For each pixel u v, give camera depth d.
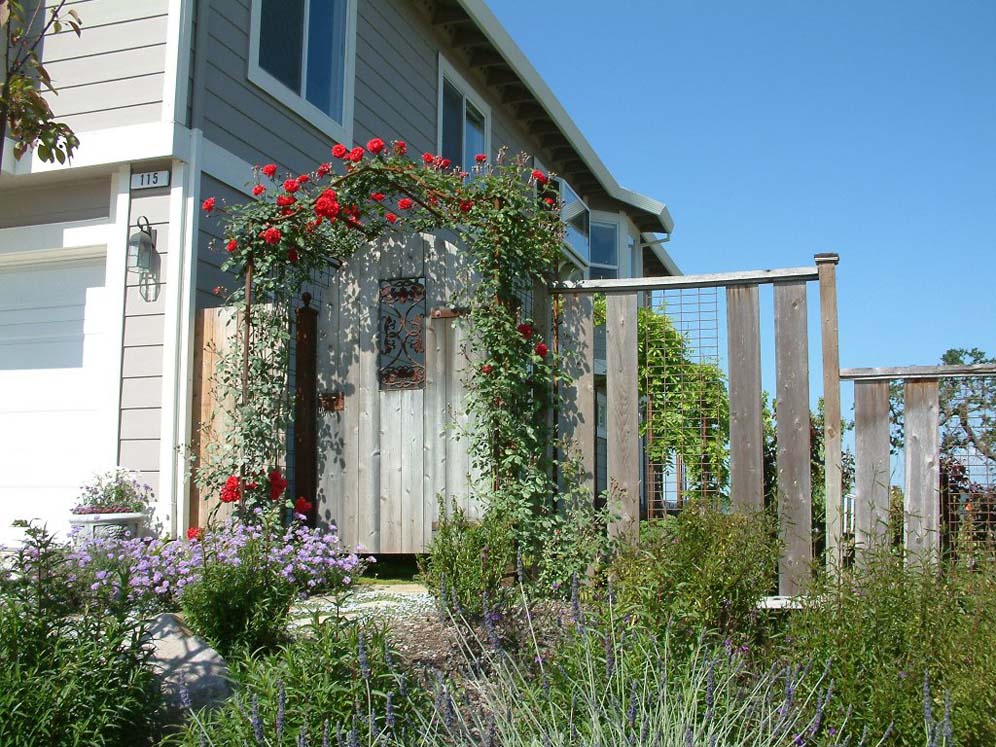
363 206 6.17
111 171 6.36
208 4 6.41
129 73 6.23
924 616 3.05
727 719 2.81
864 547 4.19
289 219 5.89
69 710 2.71
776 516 4.30
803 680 3.06
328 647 2.85
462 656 3.46
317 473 5.90
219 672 3.23
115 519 5.64
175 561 4.59
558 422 5.10
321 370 5.98
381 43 8.99
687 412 4.84
